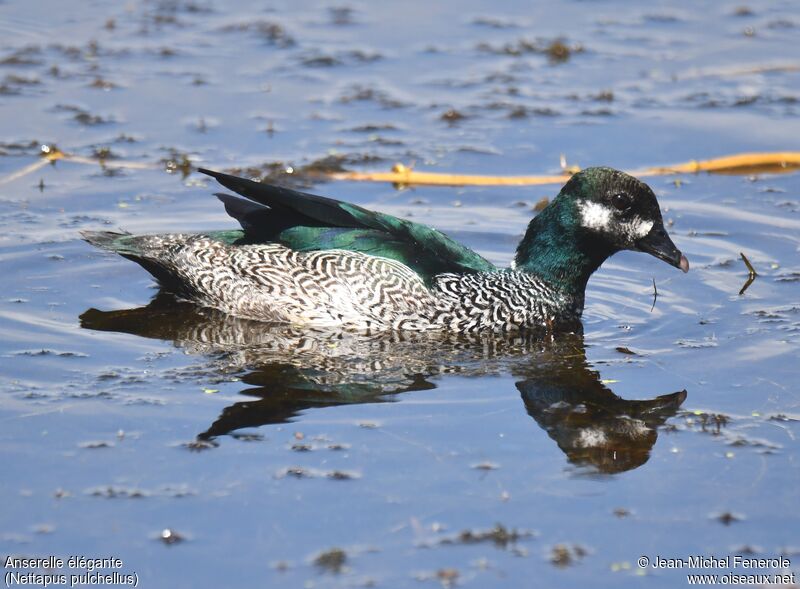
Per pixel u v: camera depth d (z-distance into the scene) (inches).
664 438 425.4
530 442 419.5
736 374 476.1
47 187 662.5
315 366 483.8
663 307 554.9
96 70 799.7
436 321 526.0
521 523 372.5
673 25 894.4
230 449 409.4
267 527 366.6
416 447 414.0
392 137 730.2
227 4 918.4
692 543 364.5
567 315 543.8
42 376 464.1
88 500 379.2
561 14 912.3
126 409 437.1
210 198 657.0
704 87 796.0
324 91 785.6
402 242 535.5
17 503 377.1
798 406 447.5
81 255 593.9
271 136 725.9
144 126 732.7
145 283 573.6
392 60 832.3
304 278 529.0
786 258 601.6
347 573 346.6
